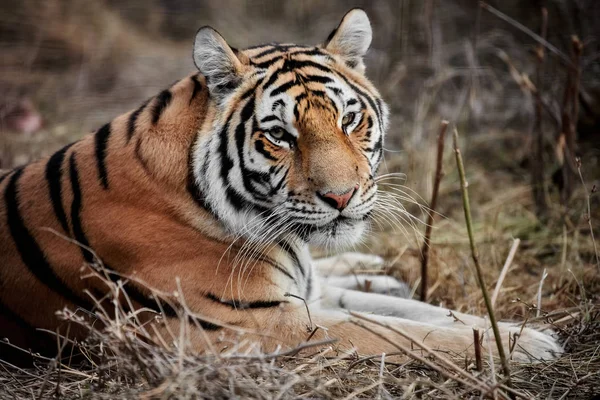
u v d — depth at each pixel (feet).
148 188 24.64
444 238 36.04
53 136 47.93
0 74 57.36
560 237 35.12
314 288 27.94
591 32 47.39
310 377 20.29
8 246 25.48
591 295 29.81
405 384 20.18
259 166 24.32
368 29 26.17
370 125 25.39
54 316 25.12
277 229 25.00
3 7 63.46
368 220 25.72
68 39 61.98
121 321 21.83
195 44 23.85
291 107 23.99
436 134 43.62
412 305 27.22
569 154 36.09
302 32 63.87
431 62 50.08
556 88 42.75
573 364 23.11
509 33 51.85
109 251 24.54
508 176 42.14
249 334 23.99
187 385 18.31
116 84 57.31
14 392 21.65
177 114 24.93
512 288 30.27
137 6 69.31
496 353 23.50
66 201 25.09
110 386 20.12
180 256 24.44
